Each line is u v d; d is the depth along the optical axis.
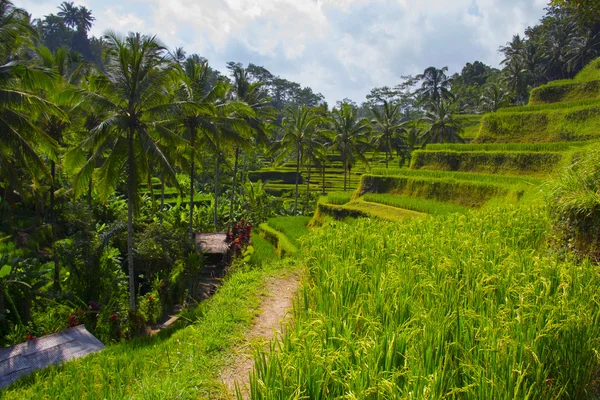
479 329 4.67
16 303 15.63
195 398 5.36
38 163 16.28
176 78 17.86
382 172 31.81
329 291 6.66
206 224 32.44
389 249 8.95
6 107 15.25
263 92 36.22
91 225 19.55
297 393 3.96
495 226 10.02
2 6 15.40
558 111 30.73
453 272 6.80
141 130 16.97
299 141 41.31
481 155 28.59
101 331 15.77
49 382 8.14
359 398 3.84
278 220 31.58
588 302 5.27
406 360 4.30
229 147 29.27
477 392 4.10
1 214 24.67
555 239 8.44
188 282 20.59
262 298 9.59
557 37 63.00
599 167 8.53
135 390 5.94
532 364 4.33
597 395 4.77
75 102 16.11
